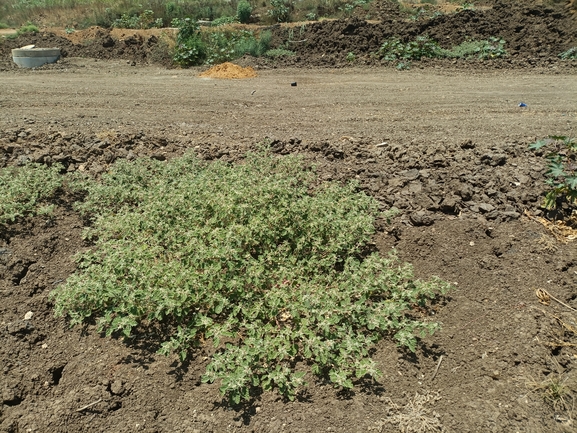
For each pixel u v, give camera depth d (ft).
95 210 17.07
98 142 21.33
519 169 18.95
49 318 13.12
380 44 51.75
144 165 18.98
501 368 11.51
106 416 10.87
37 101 31.14
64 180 18.22
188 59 50.85
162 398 11.10
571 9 52.01
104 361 11.94
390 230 15.94
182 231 14.48
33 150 20.20
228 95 34.14
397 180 18.43
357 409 10.59
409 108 30.14
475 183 18.10
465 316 13.02
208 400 10.98
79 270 14.67
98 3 82.64
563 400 10.64
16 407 11.07
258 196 15.53
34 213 16.48
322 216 15.10
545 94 33.63
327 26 55.47
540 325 12.57
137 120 26.37
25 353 12.16
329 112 29.17
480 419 10.34
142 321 12.85
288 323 12.74
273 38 56.44
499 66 44.68
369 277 12.98
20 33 62.95
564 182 17.58
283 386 10.97
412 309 13.29
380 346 12.15
